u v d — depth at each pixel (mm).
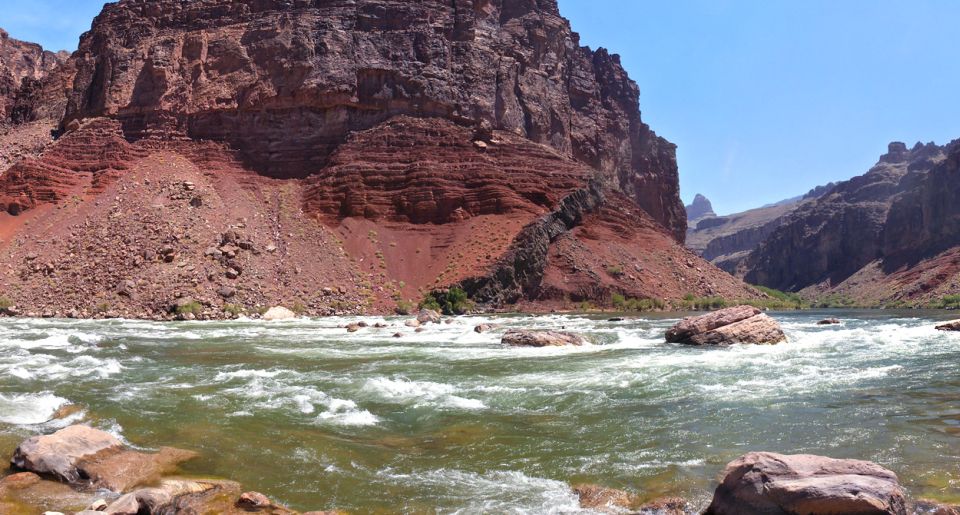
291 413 14391
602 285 65188
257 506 9398
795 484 8492
